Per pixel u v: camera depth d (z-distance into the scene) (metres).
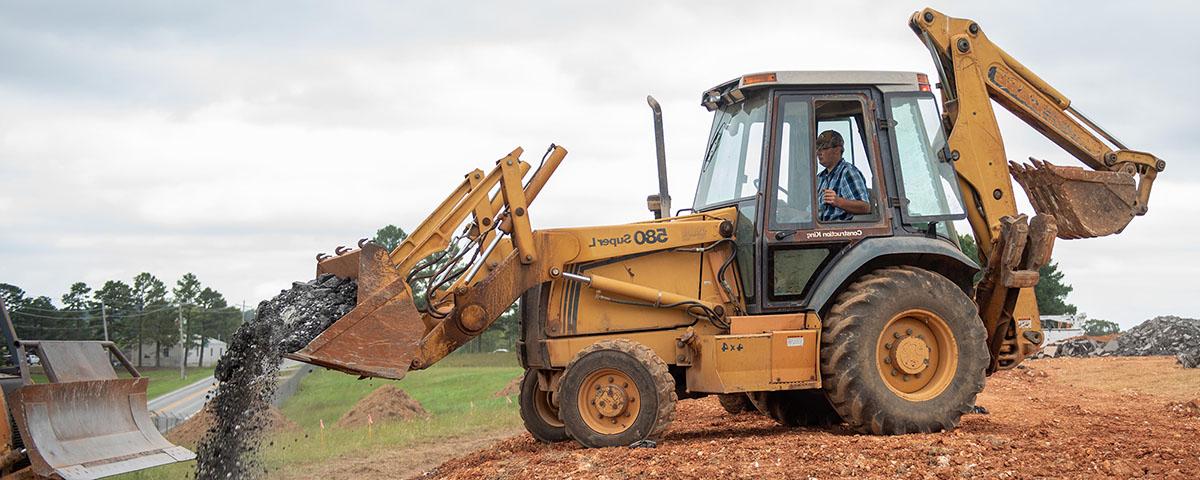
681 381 7.88
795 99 7.57
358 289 6.76
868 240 7.42
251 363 6.91
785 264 7.46
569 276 7.38
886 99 7.67
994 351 8.03
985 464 5.74
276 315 7.07
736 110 8.04
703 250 7.59
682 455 6.18
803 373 7.22
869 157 7.61
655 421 6.82
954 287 7.43
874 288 7.25
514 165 7.33
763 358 7.14
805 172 7.49
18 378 6.56
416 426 12.97
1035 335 7.96
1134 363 18.45
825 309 7.49
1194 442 6.61
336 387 23.77
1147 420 8.70
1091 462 5.81
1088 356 24.25
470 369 37.25
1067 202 8.27
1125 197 8.34
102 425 6.65
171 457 6.82
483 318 7.20
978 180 7.88
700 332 7.48
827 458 5.95
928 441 6.49
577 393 6.97
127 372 7.22
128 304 60.00
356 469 9.27
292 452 10.42
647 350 6.97
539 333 7.48
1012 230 7.65
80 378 6.67
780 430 8.30
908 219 7.58
